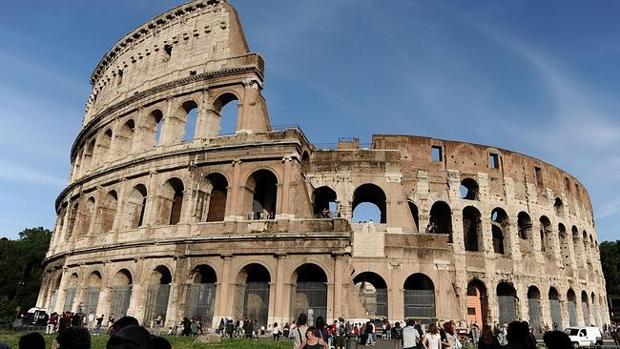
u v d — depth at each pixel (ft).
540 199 260.21
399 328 150.92
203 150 193.06
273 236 172.14
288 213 176.45
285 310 164.04
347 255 168.66
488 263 228.63
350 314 162.20
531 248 246.68
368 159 207.62
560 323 242.37
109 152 233.55
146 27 247.09
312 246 169.78
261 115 195.52
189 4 231.71
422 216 226.99
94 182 230.27
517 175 255.50
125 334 21.59
